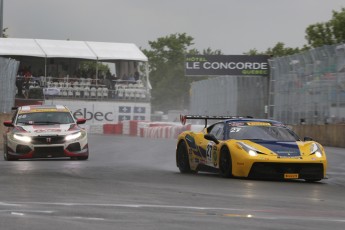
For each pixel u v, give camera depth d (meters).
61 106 38.56
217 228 12.48
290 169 24.03
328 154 42.97
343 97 52.97
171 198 17.73
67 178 23.23
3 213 13.95
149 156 39.41
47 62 93.94
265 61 83.44
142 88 92.81
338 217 14.57
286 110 63.97
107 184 21.34
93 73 94.75
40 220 13.00
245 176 24.31
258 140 25.33
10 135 35.44
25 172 25.81
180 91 186.88
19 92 86.31
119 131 85.31
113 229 12.12
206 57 86.19
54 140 35.22
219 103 86.75
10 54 85.31
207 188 20.95
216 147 25.88
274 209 15.84
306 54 59.44
